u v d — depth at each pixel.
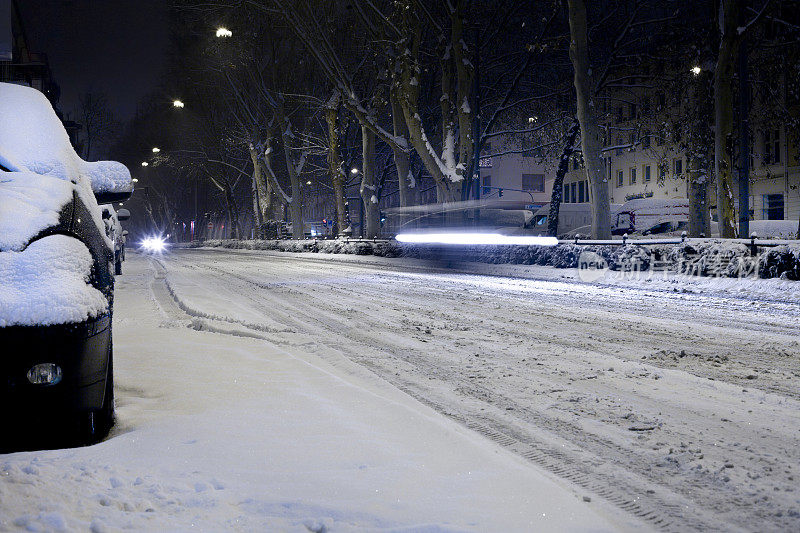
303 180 67.12
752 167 46.94
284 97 51.91
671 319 11.52
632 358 8.14
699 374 7.22
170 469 4.08
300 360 7.59
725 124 23.16
